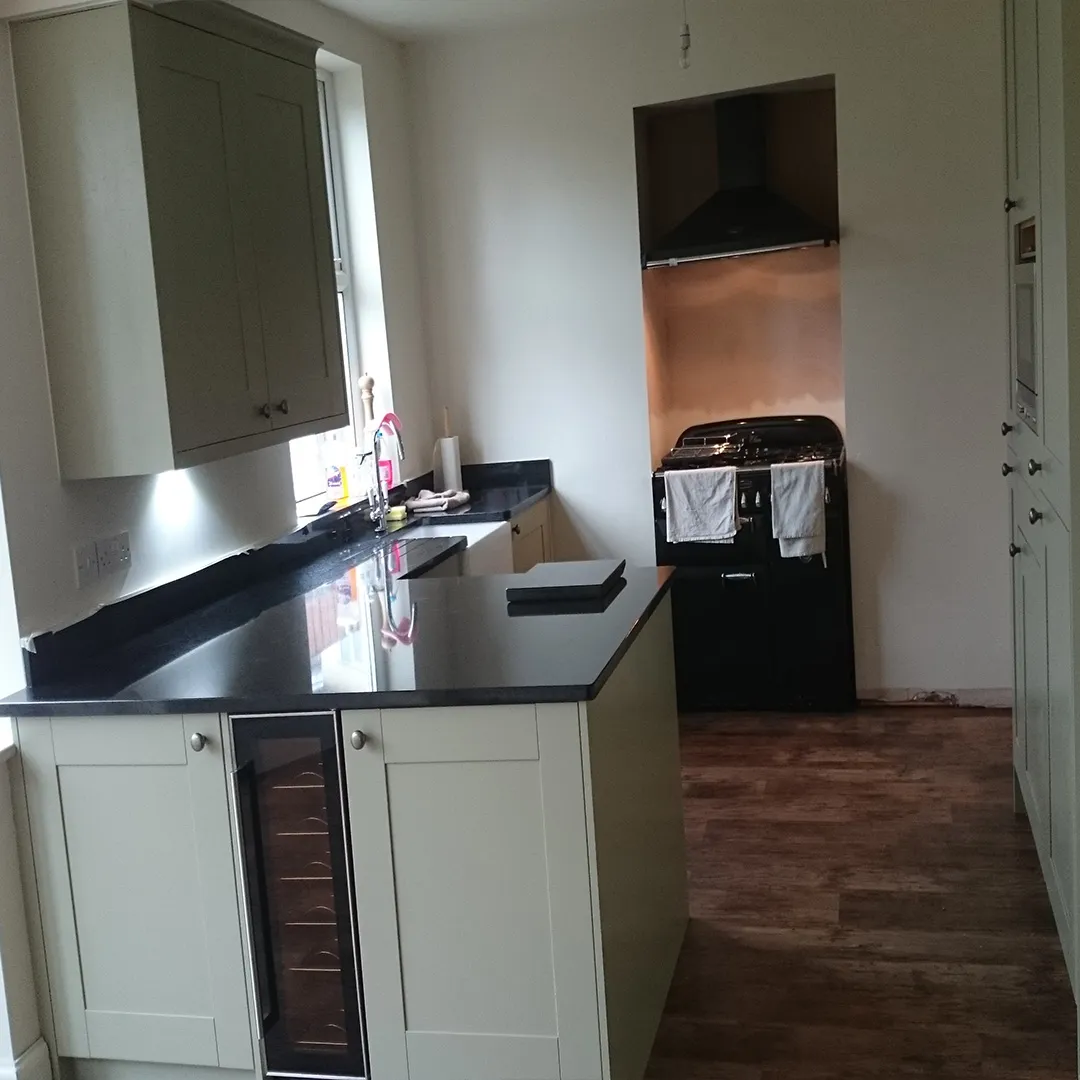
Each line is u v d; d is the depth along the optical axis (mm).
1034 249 2906
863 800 4105
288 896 2525
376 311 4949
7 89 2805
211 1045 2586
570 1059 2412
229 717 2467
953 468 4871
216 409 3066
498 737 2350
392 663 2598
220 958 2553
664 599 3203
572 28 5035
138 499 3242
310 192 3586
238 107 3203
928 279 4789
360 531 4562
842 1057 2725
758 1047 2785
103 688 2625
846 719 4938
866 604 5031
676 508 4988
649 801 2902
